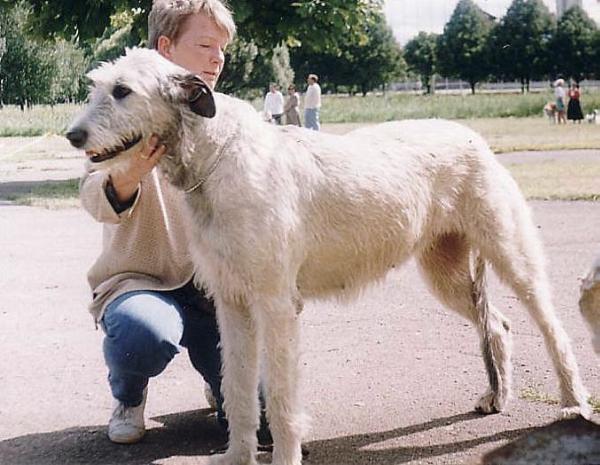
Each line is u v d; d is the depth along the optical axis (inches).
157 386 234.7
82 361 257.0
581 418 120.3
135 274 192.2
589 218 487.5
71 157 1205.1
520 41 3021.7
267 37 834.8
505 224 205.9
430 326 285.3
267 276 169.9
